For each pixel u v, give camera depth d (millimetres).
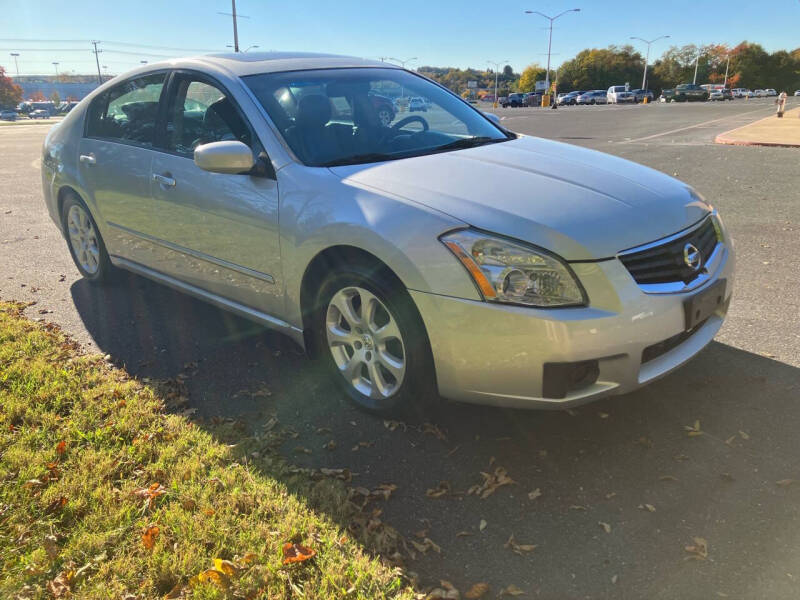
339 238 2758
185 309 4434
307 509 2299
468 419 2961
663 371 2588
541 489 2463
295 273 3027
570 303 2367
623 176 2979
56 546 2105
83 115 4547
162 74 3887
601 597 1944
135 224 4020
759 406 2953
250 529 2164
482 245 2432
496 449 2732
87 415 2891
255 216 3141
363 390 3023
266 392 3242
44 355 3527
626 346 2408
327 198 2850
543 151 3367
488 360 2465
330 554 2055
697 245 2729
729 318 3949
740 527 2211
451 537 2221
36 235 6629
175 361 3617
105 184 4176
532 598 1949
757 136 16281
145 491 2334
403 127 3584
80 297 4668
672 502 2355
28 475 2430
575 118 28766
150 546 2088
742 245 5641
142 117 3961
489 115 4148
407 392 2762
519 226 2439
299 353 3723
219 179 3312
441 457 2689
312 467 2625
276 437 2801
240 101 3326
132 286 4906
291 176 3023
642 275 2479
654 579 2004
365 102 3602
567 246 2383
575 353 2354
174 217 3645
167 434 2746
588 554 2121
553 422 2916
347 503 2318
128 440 2707
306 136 3215
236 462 2578
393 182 2803
